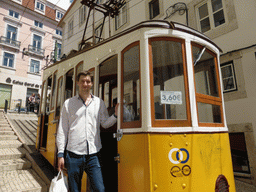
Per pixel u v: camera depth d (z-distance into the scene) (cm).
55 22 2352
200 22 630
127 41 254
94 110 223
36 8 2206
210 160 229
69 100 222
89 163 209
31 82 2059
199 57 262
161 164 203
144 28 236
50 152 427
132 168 217
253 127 468
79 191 204
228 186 242
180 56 243
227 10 549
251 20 496
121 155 234
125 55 255
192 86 238
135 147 218
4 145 498
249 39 496
